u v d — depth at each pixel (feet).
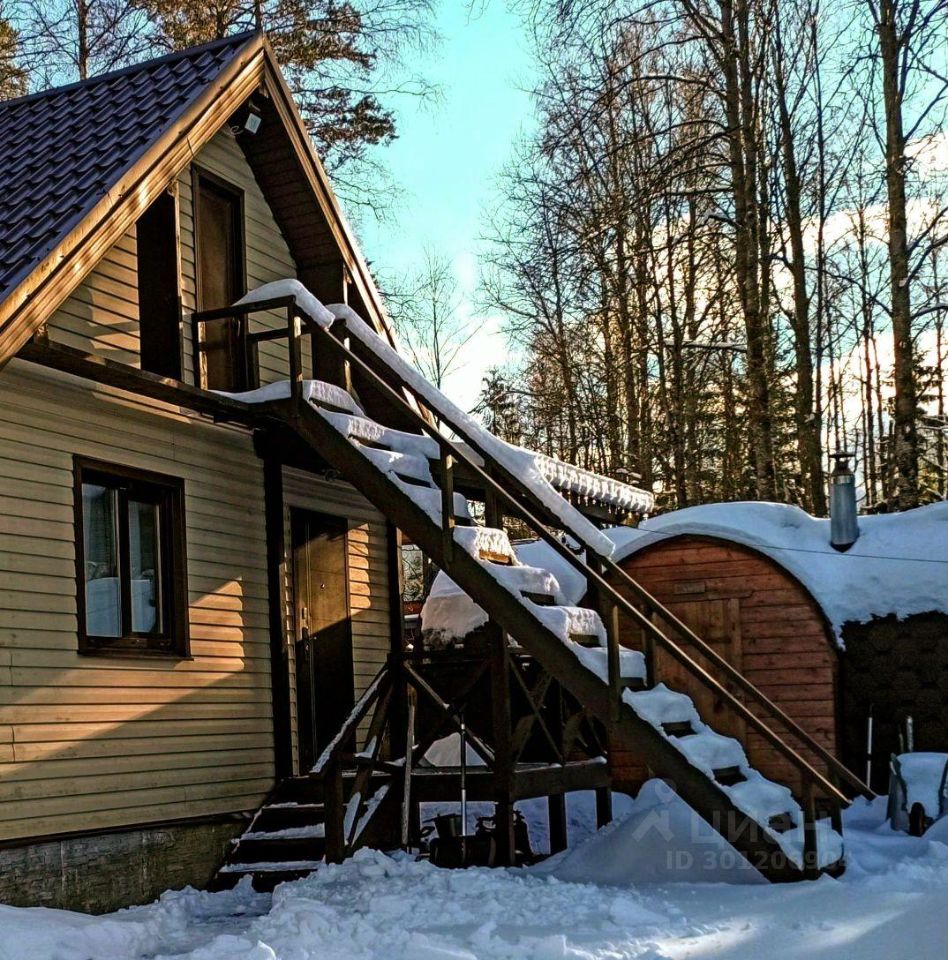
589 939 21.89
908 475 49.75
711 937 22.02
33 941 22.09
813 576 42.52
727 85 55.77
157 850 29.09
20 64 64.95
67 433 28.09
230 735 32.42
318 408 31.30
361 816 31.91
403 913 24.48
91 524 29.12
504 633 31.53
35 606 26.58
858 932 21.57
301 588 37.29
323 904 24.93
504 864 30.94
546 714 38.91
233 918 27.40
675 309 79.66
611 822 36.27
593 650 29.32
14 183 29.73
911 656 41.29
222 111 32.32
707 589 43.91
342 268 38.45
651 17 56.49
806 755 41.93
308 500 37.60
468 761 40.68
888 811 35.42
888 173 51.88
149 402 30.91
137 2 63.52
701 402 87.25
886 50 52.16
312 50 63.57
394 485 30.66
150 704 29.68
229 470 33.76
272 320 37.27
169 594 31.27
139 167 28.30
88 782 27.45
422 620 41.73
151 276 32.60
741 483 83.71
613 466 81.51
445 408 31.27
